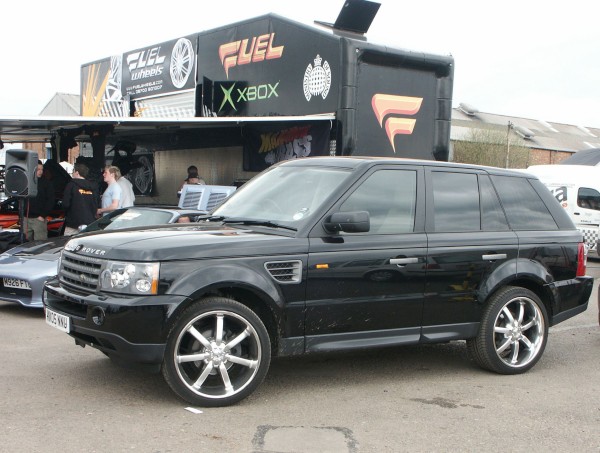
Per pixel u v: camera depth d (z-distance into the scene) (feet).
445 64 42.24
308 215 17.47
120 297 15.33
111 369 19.07
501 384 19.12
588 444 14.61
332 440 14.30
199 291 15.48
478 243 19.30
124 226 28.58
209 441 13.98
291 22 42.52
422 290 18.39
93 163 45.96
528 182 21.44
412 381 19.13
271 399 17.01
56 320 16.71
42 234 38.99
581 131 232.53
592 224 54.29
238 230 17.52
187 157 54.03
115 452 13.26
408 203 18.74
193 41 51.62
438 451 13.93
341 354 22.02
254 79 45.75
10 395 16.60
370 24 42.01
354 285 17.37
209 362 15.92
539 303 20.47
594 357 22.70
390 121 40.52
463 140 151.84
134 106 59.26
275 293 16.33
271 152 44.60
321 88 40.37
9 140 59.52
